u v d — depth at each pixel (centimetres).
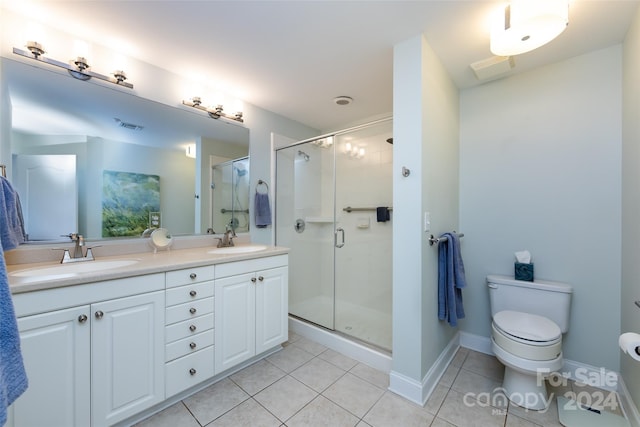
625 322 158
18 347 60
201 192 227
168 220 209
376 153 259
